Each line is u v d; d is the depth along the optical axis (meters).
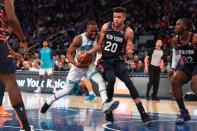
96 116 6.77
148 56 10.52
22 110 3.71
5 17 3.60
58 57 13.74
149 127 5.66
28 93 12.28
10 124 5.64
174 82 6.02
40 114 6.88
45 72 12.30
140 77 11.44
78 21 21.25
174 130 5.43
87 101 9.70
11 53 5.21
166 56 12.78
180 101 6.07
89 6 22.16
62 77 12.40
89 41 6.41
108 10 20.78
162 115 7.14
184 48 5.80
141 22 19.41
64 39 17.72
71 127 5.55
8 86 3.69
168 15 19.12
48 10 22.59
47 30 20.03
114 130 5.36
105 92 5.95
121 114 7.16
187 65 5.94
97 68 6.07
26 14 22.69
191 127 5.71
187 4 19.78
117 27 5.89
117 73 5.96
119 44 5.90
